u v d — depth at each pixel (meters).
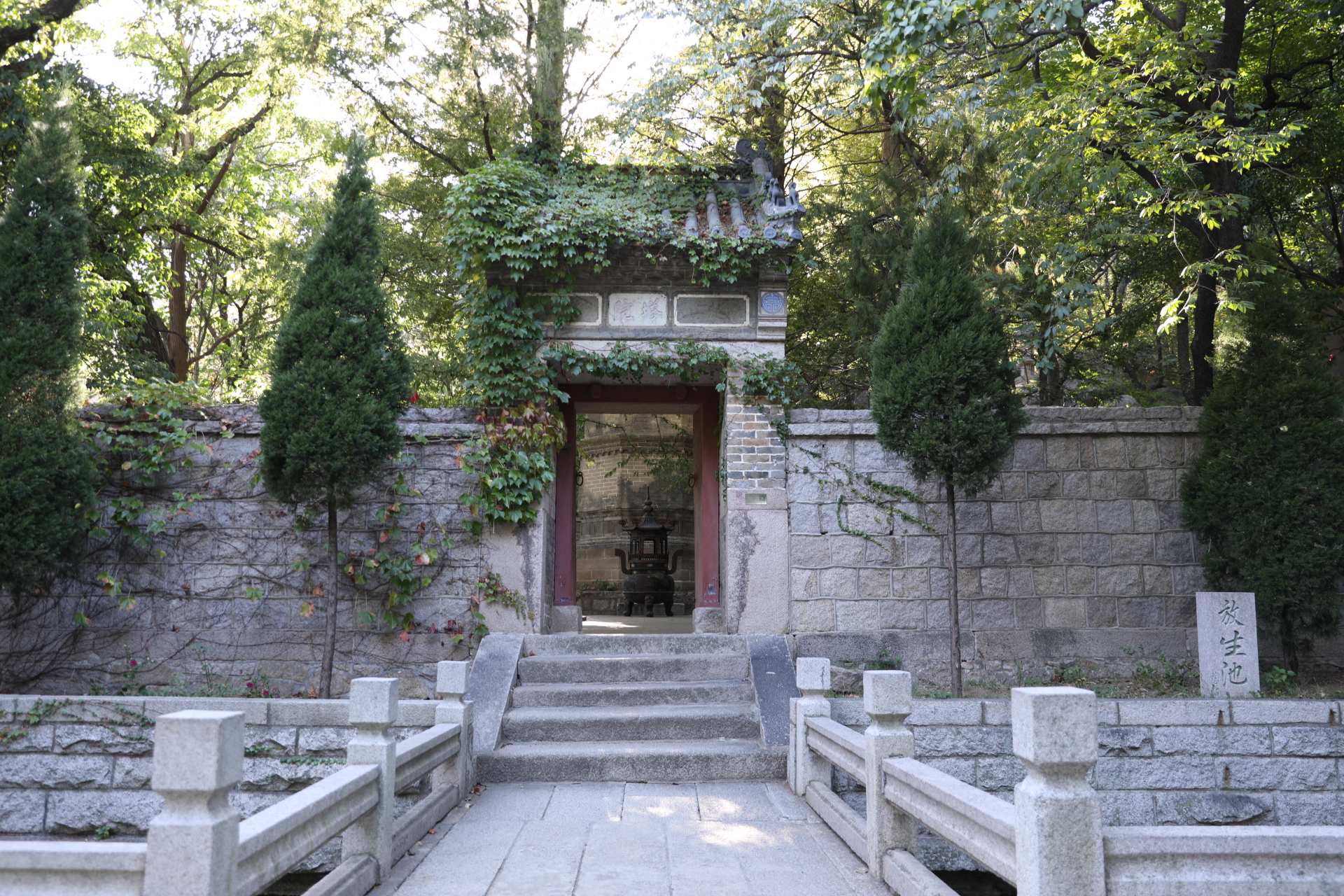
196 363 18.70
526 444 8.33
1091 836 2.73
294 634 8.03
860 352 11.09
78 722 6.12
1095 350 13.89
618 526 16.00
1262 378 7.75
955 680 7.03
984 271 10.15
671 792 5.98
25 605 7.75
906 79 8.13
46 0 11.52
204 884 2.66
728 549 8.38
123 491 8.02
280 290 16.58
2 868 2.70
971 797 3.38
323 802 3.55
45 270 7.11
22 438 6.78
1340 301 11.60
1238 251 8.67
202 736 2.73
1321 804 6.24
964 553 8.34
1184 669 8.09
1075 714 2.77
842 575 8.34
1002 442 6.97
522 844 4.84
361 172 7.62
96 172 12.84
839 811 5.09
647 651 7.89
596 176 9.48
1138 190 8.97
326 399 7.09
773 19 10.05
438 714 5.77
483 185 8.59
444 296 12.95
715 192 9.39
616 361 8.55
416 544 8.15
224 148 17.38
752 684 7.22
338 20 11.51
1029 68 10.15
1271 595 7.27
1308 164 11.34
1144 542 8.34
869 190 11.89
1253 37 11.13
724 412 8.78
